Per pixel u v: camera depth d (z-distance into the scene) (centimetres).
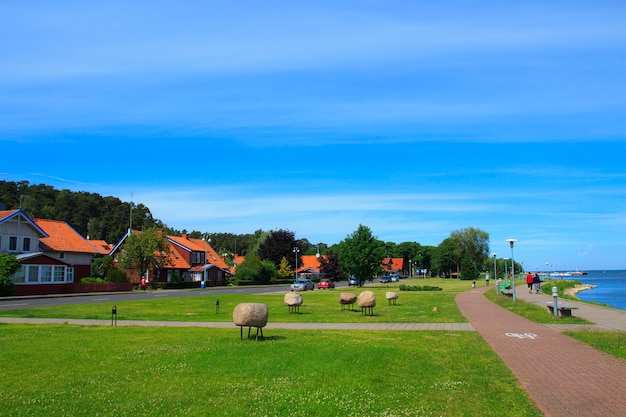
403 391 876
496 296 3959
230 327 1916
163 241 6412
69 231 6212
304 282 6506
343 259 6925
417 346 1374
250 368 1051
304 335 1633
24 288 4756
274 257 10244
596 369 1070
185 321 2186
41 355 1208
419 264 17050
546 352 1287
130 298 4100
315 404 788
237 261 12169
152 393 851
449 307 2931
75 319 2259
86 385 905
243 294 4812
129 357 1180
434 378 977
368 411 759
